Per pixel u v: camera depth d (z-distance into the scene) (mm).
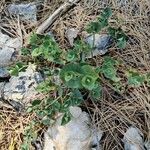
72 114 494
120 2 615
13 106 528
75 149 471
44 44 488
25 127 504
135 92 519
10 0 633
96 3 618
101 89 515
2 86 543
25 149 478
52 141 483
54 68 534
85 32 577
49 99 496
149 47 566
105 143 486
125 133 485
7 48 573
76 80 438
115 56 556
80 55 510
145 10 608
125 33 579
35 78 537
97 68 494
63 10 608
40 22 608
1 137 504
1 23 608
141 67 547
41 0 633
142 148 474
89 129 488
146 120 495
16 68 507
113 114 503
